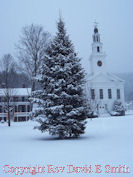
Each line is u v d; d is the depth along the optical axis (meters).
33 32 33.53
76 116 15.16
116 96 54.53
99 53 58.12
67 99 15.03
